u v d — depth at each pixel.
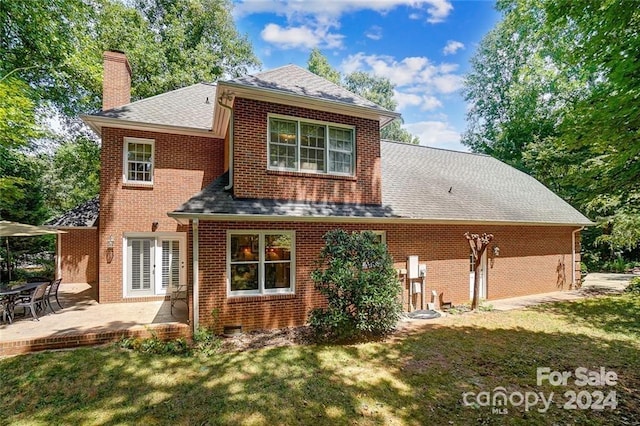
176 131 12.40
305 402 5.14
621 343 7.93
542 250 14.93
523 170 27.20
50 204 28.45
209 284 8.20
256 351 7.21
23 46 14.41
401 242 11.11
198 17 24.48
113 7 18.64
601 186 9.23
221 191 9.00
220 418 4.71
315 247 9.49
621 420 4.73
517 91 27.30
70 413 4.79
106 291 11.45
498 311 11.25
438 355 7.11
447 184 14.55
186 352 7.06
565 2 8.11
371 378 5.98
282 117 9.53
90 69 15.27
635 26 7.16
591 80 19.91
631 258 24.38
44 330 7.71
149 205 12.12
